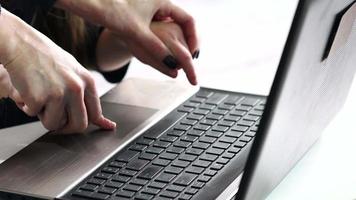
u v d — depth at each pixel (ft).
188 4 10.46
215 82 6.18
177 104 4.68
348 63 3.85
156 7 5.04
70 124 4.28
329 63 3.37
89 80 4.28
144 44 4.98
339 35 3.28
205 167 3.85
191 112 4.58
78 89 4.15
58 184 3.71
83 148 4.12
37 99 4.15
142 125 4.39
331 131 4.65
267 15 9.95
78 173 3.81
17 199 3.68
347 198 3.91
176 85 4.98
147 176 3.76
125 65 5.81
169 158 3.96
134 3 5.01
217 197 3.53
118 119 4.49
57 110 4.19
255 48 8.54
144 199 3.54
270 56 8.16
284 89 2.82
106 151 4.06
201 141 4.17
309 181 4.08
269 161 3.13
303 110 3.30
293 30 2.75
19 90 4.18
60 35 5.55
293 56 2.77
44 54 4.18
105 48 5.64
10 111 4.90
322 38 3.06
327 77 3.49
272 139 2.99
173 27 5.04
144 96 4.82
